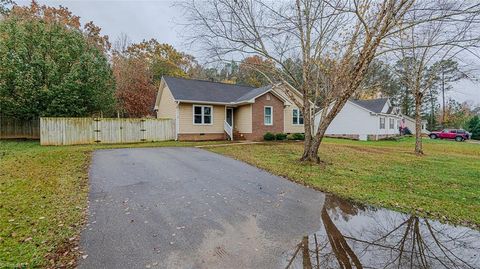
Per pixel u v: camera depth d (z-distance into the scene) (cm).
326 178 698
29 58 1533
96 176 668
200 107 1808
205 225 399
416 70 1332
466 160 1087
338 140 2209
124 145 1394
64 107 1567
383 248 341
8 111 1497
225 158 982
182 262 297
